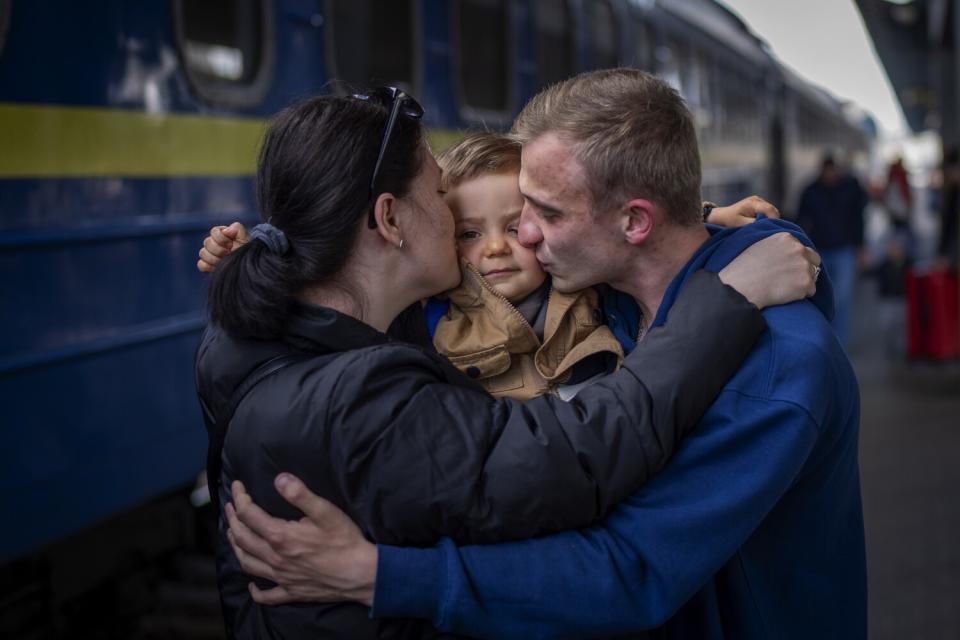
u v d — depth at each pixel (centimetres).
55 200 286
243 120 371
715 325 132
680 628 147
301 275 129
